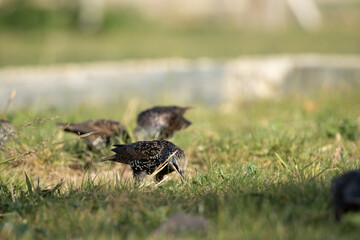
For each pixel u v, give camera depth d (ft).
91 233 21.66
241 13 166.20
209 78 74.08
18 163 35.17
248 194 24.72
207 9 165.48
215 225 21.54
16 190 28.60
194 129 42.47
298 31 154.92
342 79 70.18
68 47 119.96
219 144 38.09
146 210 23.97
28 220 24.16
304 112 51.85
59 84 71.61
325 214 22.27
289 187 25.77
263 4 166.40
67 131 38.14
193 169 34.12
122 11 156.76
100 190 27.94
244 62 82.07
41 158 35.50
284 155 34.50
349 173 22.26
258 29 159.43
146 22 155.22
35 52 110.01
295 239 19.81
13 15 149.48
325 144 36.78
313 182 25.95
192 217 22.00
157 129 40.01
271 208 23.00
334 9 199.93
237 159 34.96
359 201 19.75
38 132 38.50
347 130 40.19
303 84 70.54
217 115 54.65
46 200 25.96
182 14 163.53
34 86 70.23
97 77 76.13
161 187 27.78
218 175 29.48
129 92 66.44
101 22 149.28
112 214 23.81
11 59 99.55
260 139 37.37
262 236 20.04
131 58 101.55
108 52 111.86
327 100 57.11
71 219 23.43
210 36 143.13
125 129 38.96
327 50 111.96
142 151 31.35
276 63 78.59
